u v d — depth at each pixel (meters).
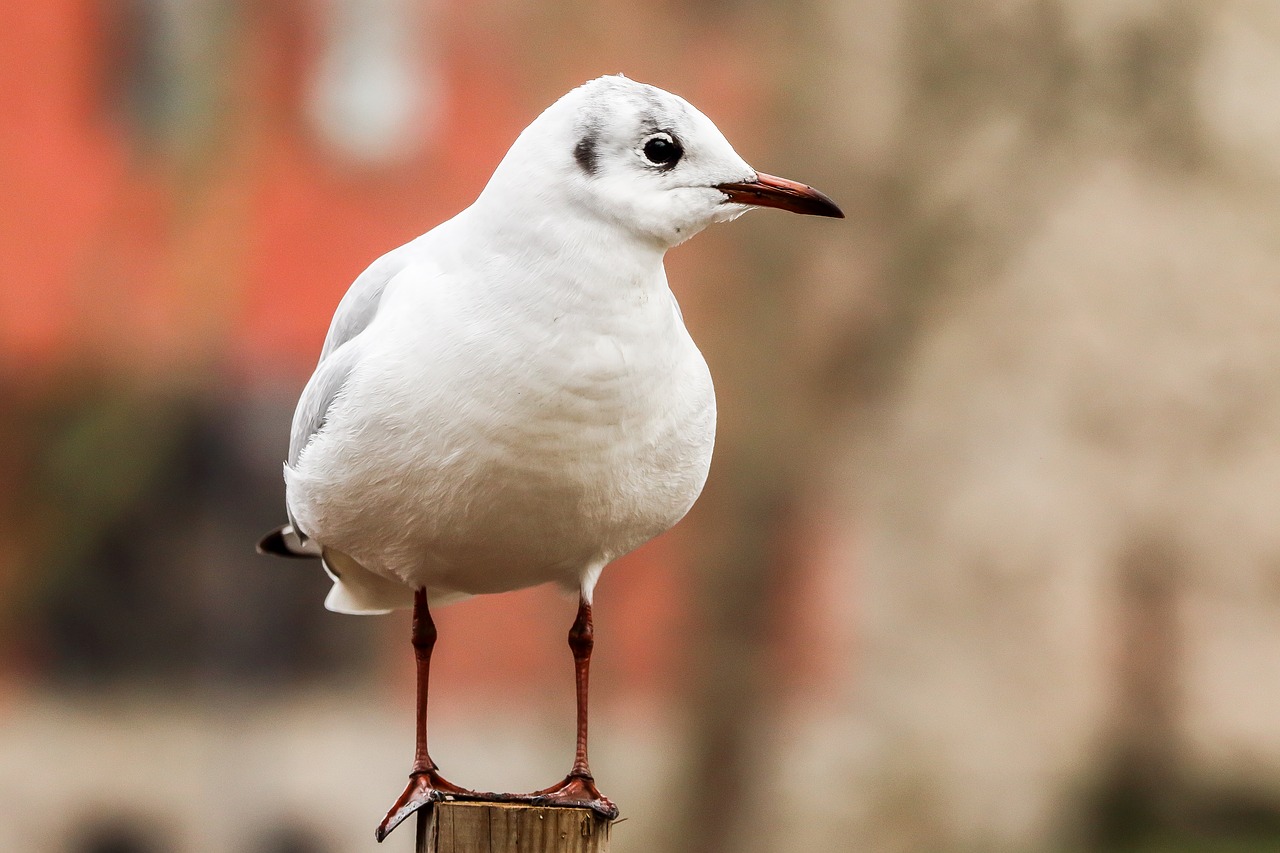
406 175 16.97
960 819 17.52
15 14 17.19
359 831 16.62
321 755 16.81
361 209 16.89
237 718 16.92
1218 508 18.47
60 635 16.92
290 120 16.88
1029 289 17.70
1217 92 17.17
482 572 6.08
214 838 16.94
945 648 17.95
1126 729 19.02
